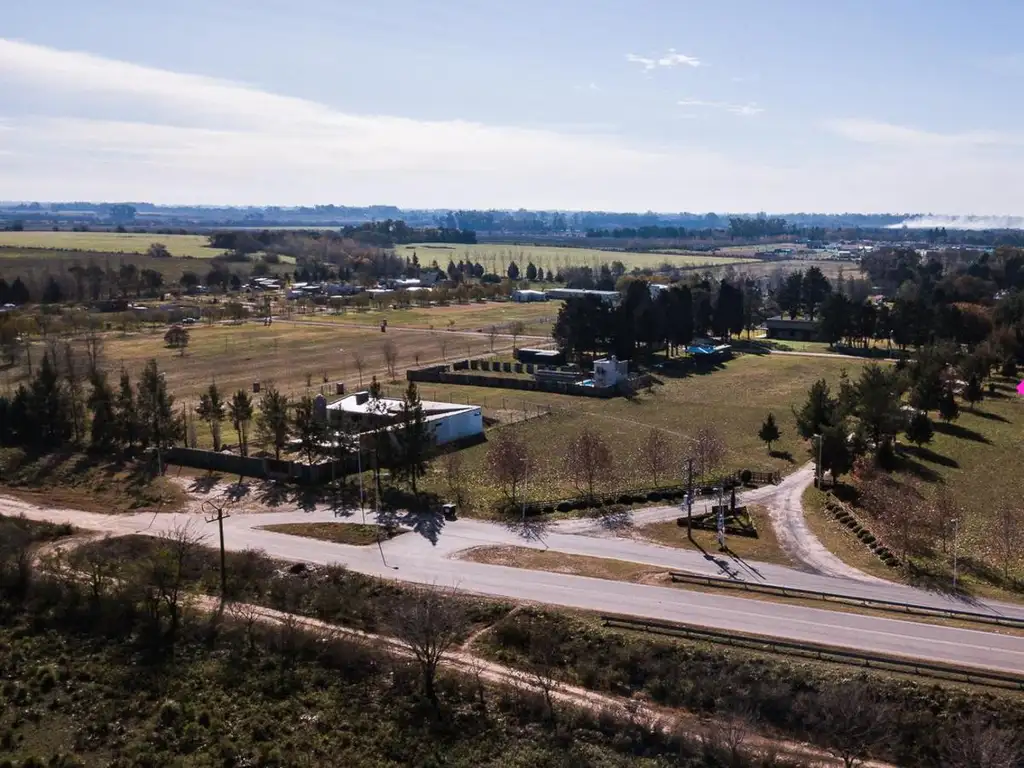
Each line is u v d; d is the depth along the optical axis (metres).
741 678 49.88
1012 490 85.75
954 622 55.19
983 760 40.34
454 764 45.09
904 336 172.38
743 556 67.12
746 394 133.00
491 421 113.25
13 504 81.38
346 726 48.47
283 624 56.88
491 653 54.50
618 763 44.19
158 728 48.47
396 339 187.00
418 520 75.75
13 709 50.22
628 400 128.50
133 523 76.00
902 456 98.56
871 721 44.94
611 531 72.88
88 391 113.31
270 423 93.50
